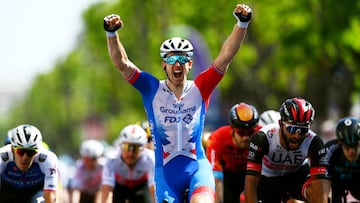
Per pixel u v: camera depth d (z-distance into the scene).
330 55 60.44
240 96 94.62
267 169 22.20
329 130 55.66
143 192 28.52
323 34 58.16
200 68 62.12
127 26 107.62
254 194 20.77
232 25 81.12
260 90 84.00
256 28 76.94
